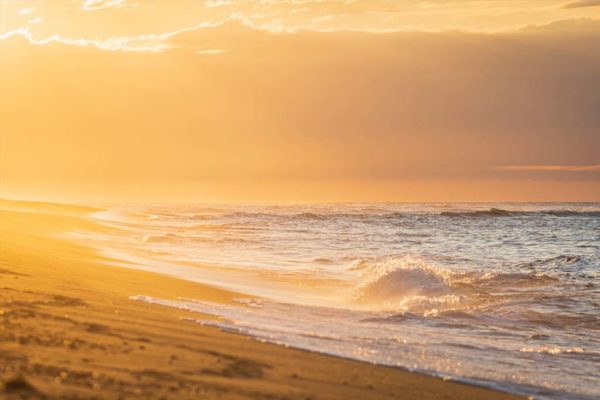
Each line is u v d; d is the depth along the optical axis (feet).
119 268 87.97
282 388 33.14
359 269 110.73
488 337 63.82
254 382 33.37
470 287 94.43
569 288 98.68
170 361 34.63
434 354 51.90
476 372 47.29
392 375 41.88
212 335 45.52
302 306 71.77
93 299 53.57
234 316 57.72
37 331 36.52
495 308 80.23
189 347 39.52
